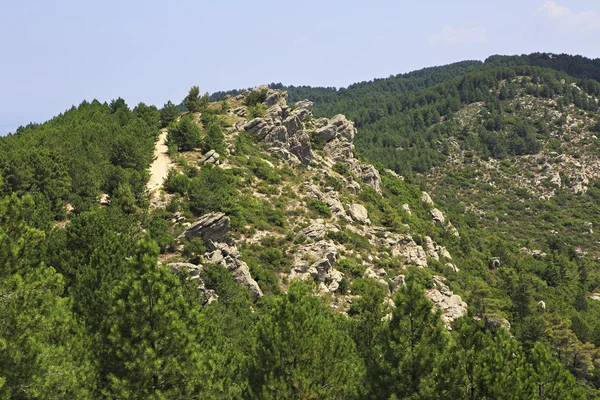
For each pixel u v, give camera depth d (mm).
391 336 22703
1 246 19953
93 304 26797
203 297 45000
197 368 21703
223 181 76438
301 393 23188
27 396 18438
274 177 86938
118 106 117562
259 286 55094
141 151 80000
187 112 116125
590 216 174875
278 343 23828
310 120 123250
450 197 191625
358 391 22703
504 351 23406
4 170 58938
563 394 24688
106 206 65125
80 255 35594
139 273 22625
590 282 122125
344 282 60469
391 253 75875
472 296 71875
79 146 77062
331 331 26406
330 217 79938
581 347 66250
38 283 20875
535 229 167375
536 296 85938
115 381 20078
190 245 53000
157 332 21172
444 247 94500
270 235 67562
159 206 67625
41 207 52031
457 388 21422
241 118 110812
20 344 19062
